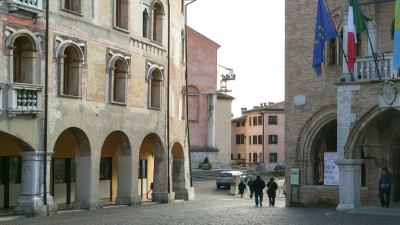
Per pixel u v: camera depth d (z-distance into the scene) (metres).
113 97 35.19
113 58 34.69
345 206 28.52
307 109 33.16
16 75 28.94
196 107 77.12
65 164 35.91
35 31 29.00
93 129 32.94
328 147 34.72
